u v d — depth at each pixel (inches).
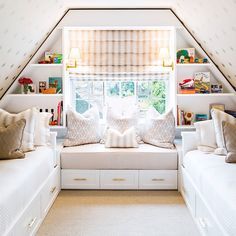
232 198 69.6
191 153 120.2
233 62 126.6
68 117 149.3
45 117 134.3
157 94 168.7
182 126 149.4
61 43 158.1
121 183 135.4
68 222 102.7
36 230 95.2
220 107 153.3
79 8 145.6
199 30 131.6
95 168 134.9
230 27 101.7
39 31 130.6
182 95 149.0
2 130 108.1
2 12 89.4
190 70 156.8
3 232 68.9
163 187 135.2
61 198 125.6
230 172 88.8
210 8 102.3
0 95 152.3
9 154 105.2
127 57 160.2
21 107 158.2
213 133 121.8
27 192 87.9
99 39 159.9
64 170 135.5
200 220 94.0
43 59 157.9
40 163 105.4
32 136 121.1
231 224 65.2
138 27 150.8
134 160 133.7
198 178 98.7
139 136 152.1
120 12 146.0
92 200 123.2
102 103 169.8
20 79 150.6
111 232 95.7
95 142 151.8
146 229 97.7
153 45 159.6
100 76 162.4
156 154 133.3
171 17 146.7
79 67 160.9
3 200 70.5
